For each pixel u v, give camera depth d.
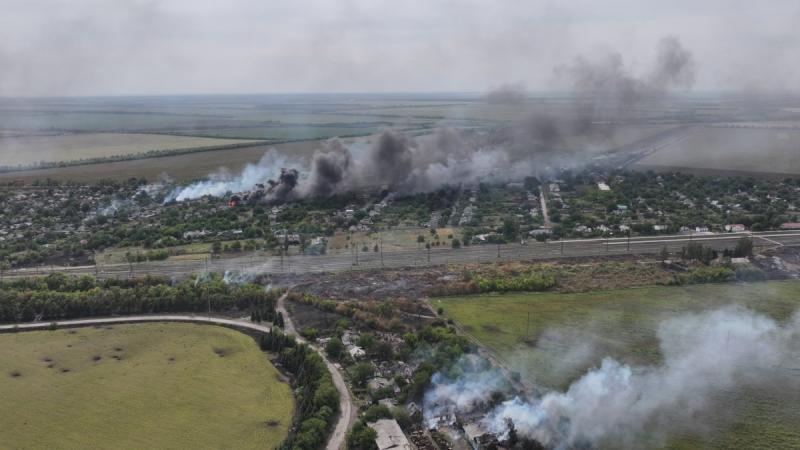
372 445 136.00
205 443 138.62
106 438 140.75
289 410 152.12
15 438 141.00
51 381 166.38
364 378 165.38
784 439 140.12
